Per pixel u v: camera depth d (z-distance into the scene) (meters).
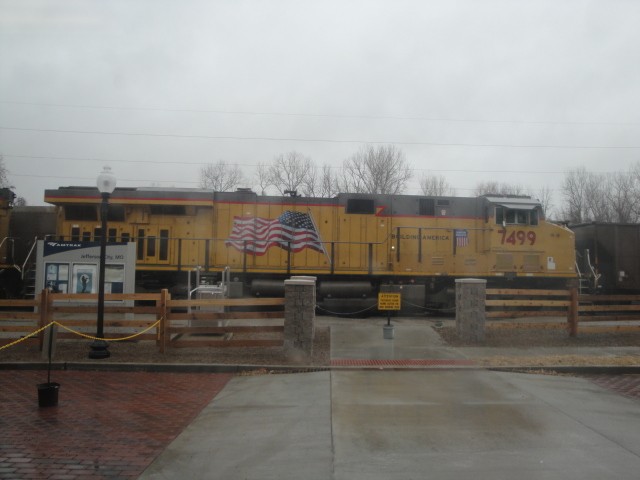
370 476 5.00
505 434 6.21
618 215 46.28
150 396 8.04
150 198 17.12
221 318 11.01
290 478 4.98
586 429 6.41
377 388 8.42
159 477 5.01
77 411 7.19
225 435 6.23
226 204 17.66
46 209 18.94
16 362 9.94
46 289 10.91
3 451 5.65
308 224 17.91
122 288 13.09
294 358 10.48
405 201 18.30
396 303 12.41
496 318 17.39
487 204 18.23
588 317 13.27
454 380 8.98
